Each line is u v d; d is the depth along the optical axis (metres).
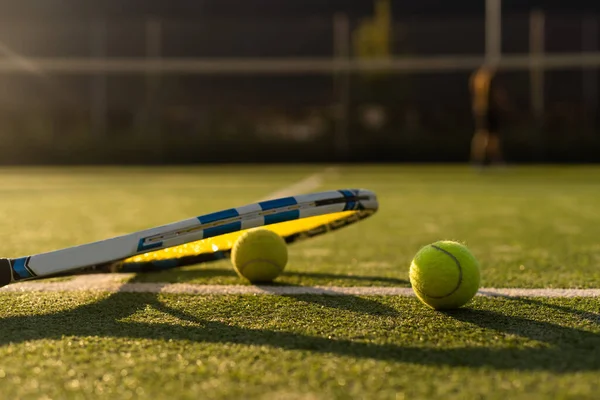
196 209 2.44
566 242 1.58
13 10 8.24
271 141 6.20
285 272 1.23
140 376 0.76
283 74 6.55
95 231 1.80
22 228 1.87
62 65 6.32
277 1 8.31
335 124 6.21
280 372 0.77
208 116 6.51
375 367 0.78
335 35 6.32
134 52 6.55
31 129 6.49
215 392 0.73
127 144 6.23
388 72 6.26
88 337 0.87
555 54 6.51
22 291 1.08
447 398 0.72
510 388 0.74
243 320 0.93
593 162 5.88
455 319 0.93
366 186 3.57
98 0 8.31
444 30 6.45
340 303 1.01
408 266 1.30
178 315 0.96
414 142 6.11
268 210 0.97
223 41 6.69
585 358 0.80
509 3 7.96
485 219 2.07
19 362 0.80
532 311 0.97
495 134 4.76
